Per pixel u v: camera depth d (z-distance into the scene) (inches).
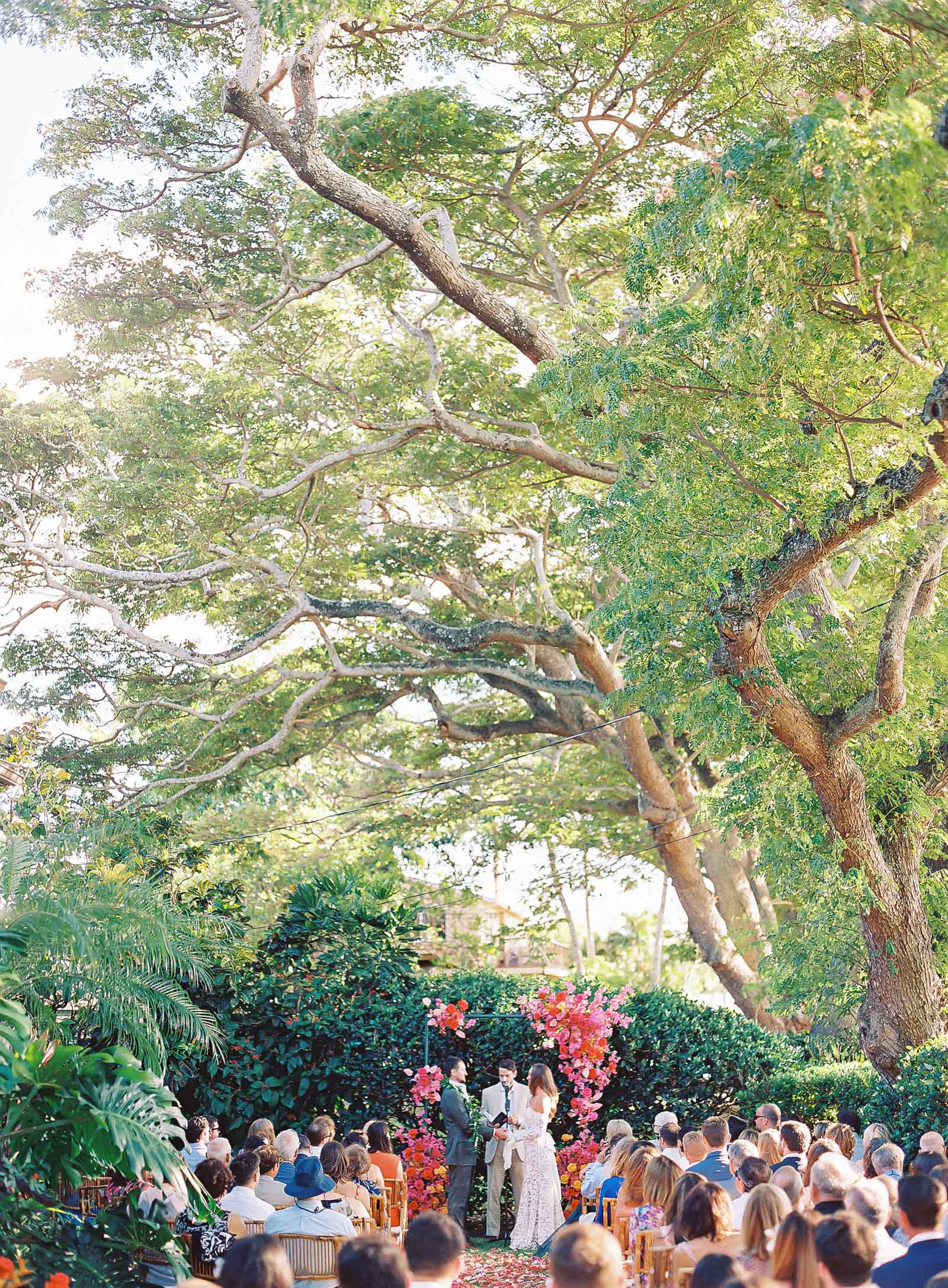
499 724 1025.5
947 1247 220.7
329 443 907.4
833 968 592.4
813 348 408.5
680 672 501.0
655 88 745.6
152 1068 365.7
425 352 920.3
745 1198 290.0
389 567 1034.7
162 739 998.4
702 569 436.1
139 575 849.5
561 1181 569.3
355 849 1221.1
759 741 497.4
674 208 412.5
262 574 952.3
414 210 860.0
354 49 783.7
